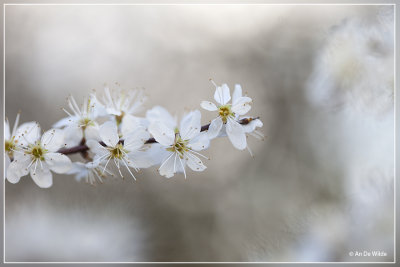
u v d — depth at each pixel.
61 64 0.58
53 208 0.44
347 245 0.39
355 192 0.41
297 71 0.60
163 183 0.57
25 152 0.35
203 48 0.64
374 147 0.41
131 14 0.62
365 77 0.41
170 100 0.63
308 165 0.55
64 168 0.35
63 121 0.36
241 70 0.64
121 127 0.36
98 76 0.60
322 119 0.51
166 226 0.55
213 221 0.57
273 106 0.62
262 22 0.63
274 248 0.42
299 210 0.44
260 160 0.61
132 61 0.62
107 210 0.44
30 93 0.57
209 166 0.60
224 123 0.35
